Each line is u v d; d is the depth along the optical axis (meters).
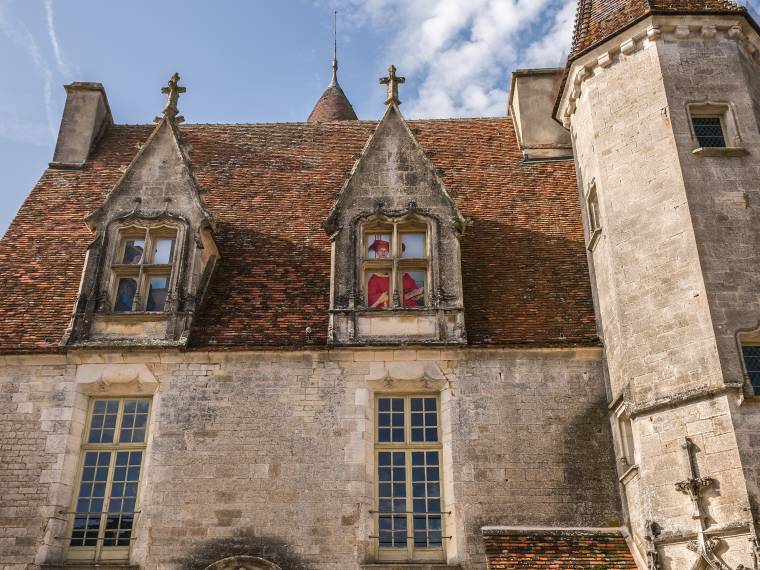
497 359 15.41
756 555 11.74
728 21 16.56
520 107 21.81
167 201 17.17
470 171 20.62
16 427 14.87
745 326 13.57
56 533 14.13
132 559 13.84
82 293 16.06
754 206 14.73
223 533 14.00
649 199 15.31
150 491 14.33
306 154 21.53
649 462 13.37
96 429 15.15
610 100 16.88
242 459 14.58
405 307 15.82
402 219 16.72
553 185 19.91
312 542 13.92
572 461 14.58
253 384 15.22
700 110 15.92
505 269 17.36
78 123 22.02
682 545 12.59
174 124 18.28
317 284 17.03
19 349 15.45
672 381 13.64
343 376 15.28
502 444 14.69
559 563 13.37
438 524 14.34
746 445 12.53
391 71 18.77
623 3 17.69
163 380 15.29
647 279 14.69
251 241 18.34
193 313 16.03
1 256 18.08
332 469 14.48
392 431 15.09
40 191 20.27
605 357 15.43
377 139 17.80
